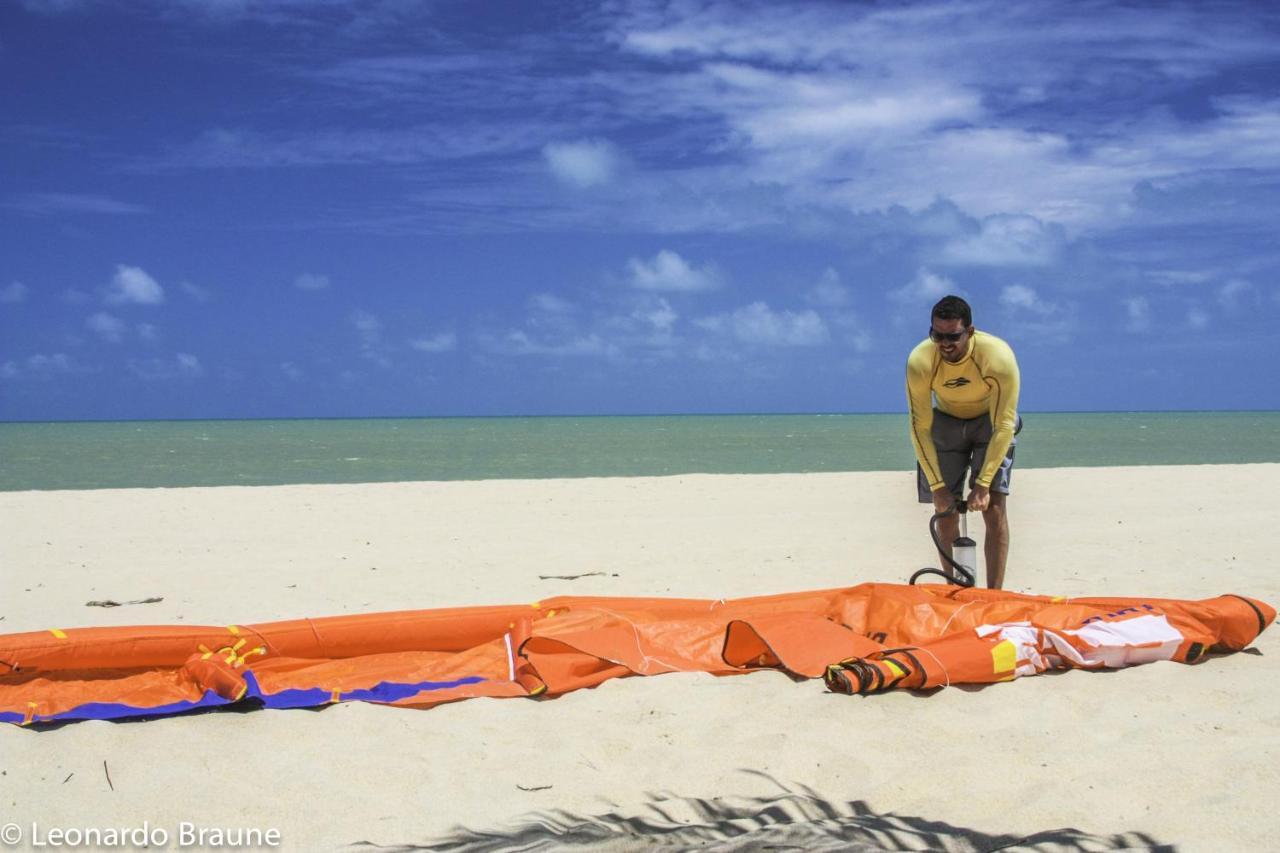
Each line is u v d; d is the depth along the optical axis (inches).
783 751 160.2
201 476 954.1
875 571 339.0
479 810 141.1
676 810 139.9
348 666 203.2
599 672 199.0
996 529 255.9
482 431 3253.0
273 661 201.0
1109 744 159.3
